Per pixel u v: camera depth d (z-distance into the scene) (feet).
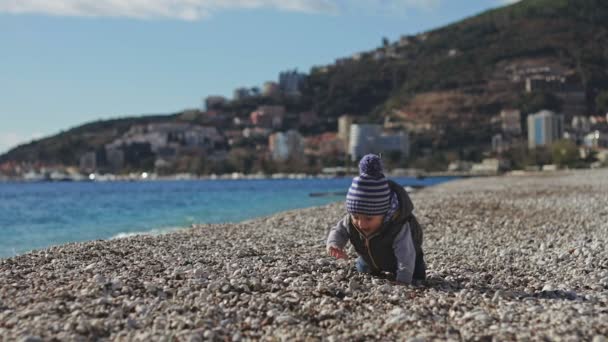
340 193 191.21
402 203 20.17
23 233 68.74
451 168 645.51
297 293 18.71
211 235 38.22
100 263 23.08
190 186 375.04
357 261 22.59
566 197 75.97
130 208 121.90
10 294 17.88
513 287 21.48
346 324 15.99
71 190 323.57
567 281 22.81
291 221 50.90
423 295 19.27
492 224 47.55
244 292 18.86
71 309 16.24
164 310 16.44
